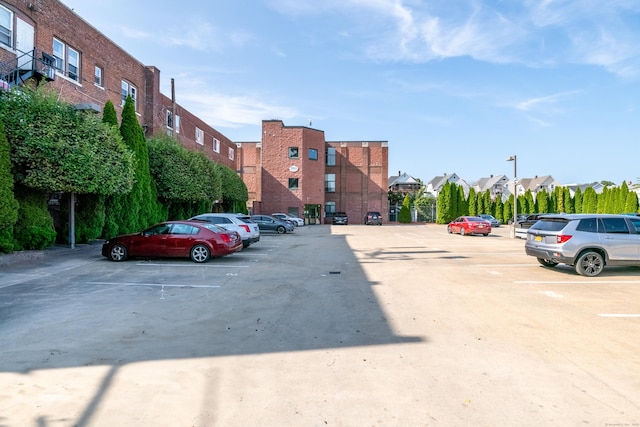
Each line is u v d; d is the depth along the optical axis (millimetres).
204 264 12227
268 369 4301
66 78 18328
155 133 24047
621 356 4691
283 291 8453
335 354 4754
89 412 3371
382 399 3635
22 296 7816
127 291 8352
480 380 4039
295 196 47188
